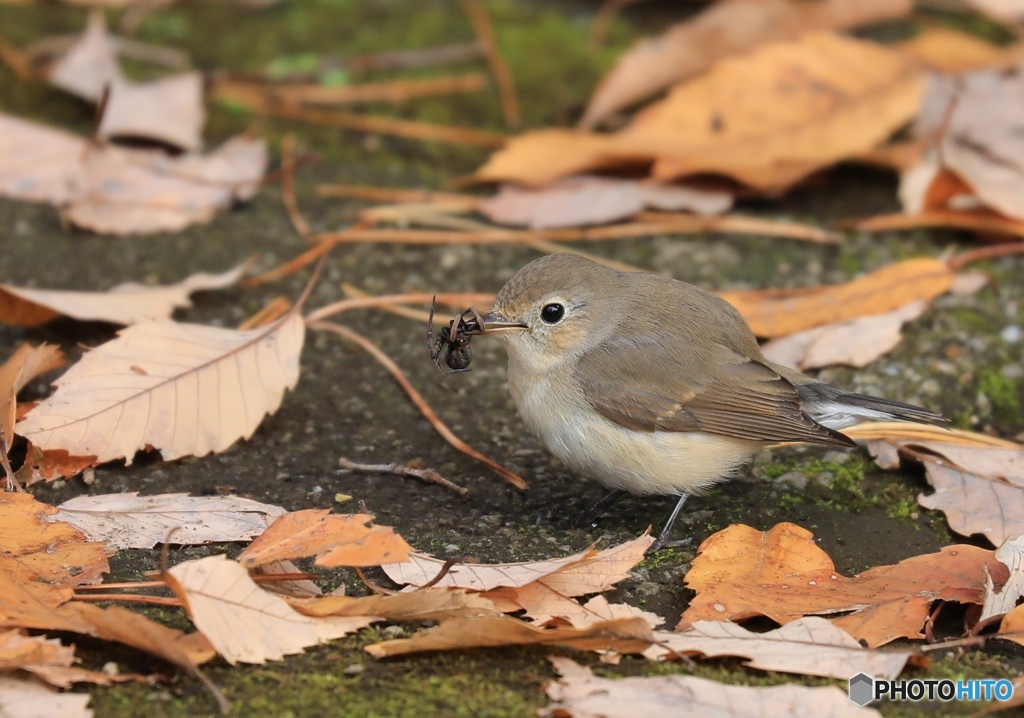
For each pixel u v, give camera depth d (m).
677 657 7.16
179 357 9.25
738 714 6.49
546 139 13.54
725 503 9.41
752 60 13.67
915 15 17.67
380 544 7.37
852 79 13.67
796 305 11.42
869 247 13.18
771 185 13.48
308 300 11.97
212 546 8.26
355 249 12.95
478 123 15.34
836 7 15.53
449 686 6.92
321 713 6.65
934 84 14.11
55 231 12.84
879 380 10.95
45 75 15.07
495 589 7.60
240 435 9.12
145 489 8.98
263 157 13.77
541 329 9.17
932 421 9.41
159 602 7.45
